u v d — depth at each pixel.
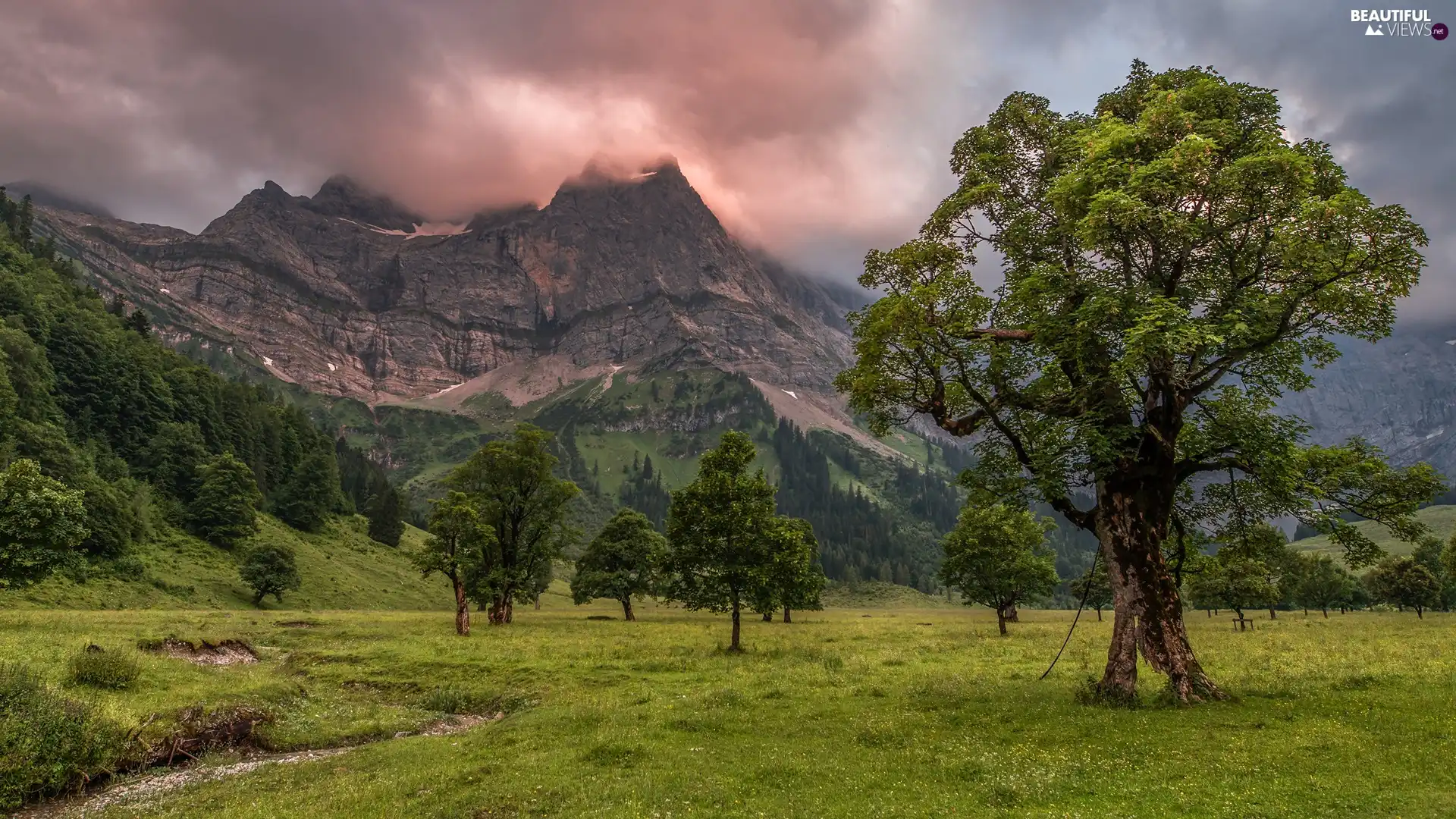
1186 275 19.50
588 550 86.38
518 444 65.50
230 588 87.00
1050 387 21.09
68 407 116.88
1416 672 22.50
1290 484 18.78
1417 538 18.61
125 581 74.94
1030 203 22.55
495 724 21.38
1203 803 10.63
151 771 17.09
